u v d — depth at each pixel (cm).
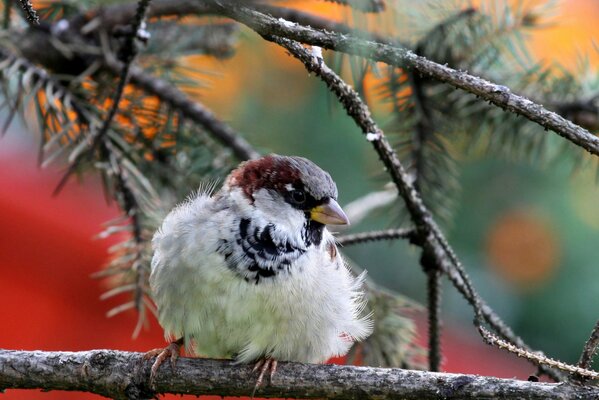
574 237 935
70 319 975
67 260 984
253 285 629
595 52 855
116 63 776
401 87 745
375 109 830
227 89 934
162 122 782
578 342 916
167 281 643
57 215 996
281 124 930
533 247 941
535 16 749
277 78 934
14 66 723
